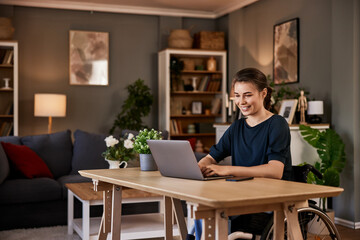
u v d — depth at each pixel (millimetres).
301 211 2006
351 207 4555
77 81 6875
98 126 7012
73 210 4328
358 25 4492
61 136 5207
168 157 1979
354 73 4484
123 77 7125
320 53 5145
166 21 7223
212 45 7000
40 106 6137
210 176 1972
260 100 2195
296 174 2334
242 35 6836
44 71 6746
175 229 3500
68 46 6848
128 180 1940
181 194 1568
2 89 6160
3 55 6203
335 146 4359
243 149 2238
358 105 4512
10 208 4223
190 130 7129
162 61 6977
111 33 7055
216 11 7254
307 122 4922
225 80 7078
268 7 6188
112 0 6586
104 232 2424
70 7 6711
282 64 5820
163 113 6949
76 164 5074
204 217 1562
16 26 6598
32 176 4598
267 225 1956
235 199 1453
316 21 5219
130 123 6777
